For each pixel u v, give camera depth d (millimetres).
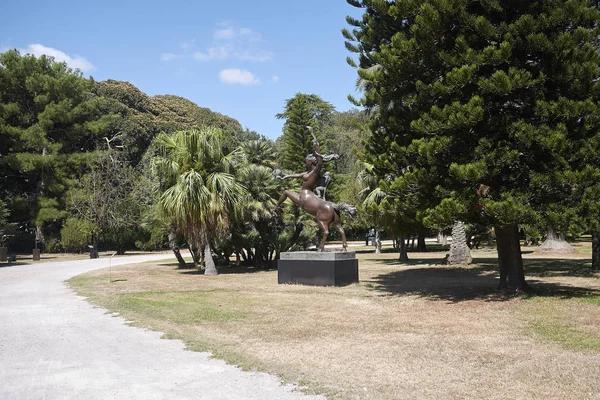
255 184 19734
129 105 50125
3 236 31531
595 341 6598
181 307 10023
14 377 5348
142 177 39438
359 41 13758
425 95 10289
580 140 9250
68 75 38938
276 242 20359
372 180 23781
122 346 6727
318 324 8062
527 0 9664
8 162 36000
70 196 36688
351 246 43062
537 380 4996
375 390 4773
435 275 16203
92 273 19250
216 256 22828
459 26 10094
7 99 37781
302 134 35625
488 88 9258
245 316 8891
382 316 8742
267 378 5211
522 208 8953
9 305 10742
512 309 9039
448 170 10008
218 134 18359
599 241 16531
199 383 5074
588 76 9211
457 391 4707
